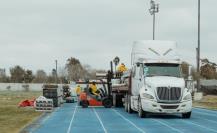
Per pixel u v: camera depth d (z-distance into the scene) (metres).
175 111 32.09
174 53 35.22
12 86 150.88
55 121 30.09
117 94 47.00
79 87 65.44
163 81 32.44
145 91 32.59
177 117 34.25
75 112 40.06
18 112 39.47
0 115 35.91
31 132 22.88
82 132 23.00
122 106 48.22
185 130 24.27
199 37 70.81
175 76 33.88
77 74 164.00
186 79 34.41
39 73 173.75
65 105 54.75
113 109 45.22
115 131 23.55
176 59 35.00
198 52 71.19
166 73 33.94
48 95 49.88
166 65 34.25
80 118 32.84
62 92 59.88
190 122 29.67
